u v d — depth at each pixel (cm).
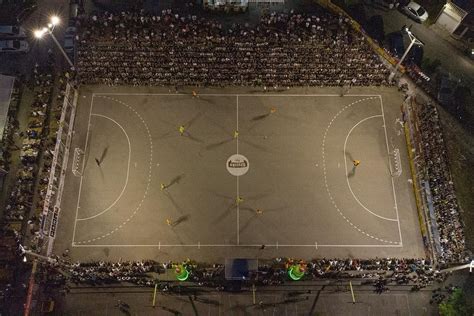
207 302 6012
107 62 7288
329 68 7281
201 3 7781
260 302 6012
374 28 7631
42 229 6103
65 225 6397
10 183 6625
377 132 7050
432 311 5991
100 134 6975
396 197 6644
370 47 7406
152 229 6394
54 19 6612
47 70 7300
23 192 6488
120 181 6681
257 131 7019
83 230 6372
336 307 6009
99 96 7200
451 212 6400
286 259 6238
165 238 6344
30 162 6688
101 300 6009
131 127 7031
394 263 6191
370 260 6234
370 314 5981
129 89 7250
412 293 6072
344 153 6906
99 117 7088
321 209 6544
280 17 7581
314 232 6406
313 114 7144
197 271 6147
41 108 7019
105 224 6412
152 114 7119
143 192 6619
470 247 6359
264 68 7275
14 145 6831
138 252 6259
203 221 6450
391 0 7794
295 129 7044
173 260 6219
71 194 6581
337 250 6309
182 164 6800
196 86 7269
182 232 6381
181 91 7250
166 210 6506
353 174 6775
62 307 5966
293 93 7250
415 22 7788
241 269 5944
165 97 7219
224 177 6725
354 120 7119
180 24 7544
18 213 6350
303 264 5897
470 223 6512
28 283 6075
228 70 7256
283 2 7762
